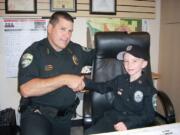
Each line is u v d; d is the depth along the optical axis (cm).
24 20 236
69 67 156
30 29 239
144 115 143
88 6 248
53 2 238
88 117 144
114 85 162
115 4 254
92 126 147
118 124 133
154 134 105
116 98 159
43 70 148
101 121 153
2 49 237
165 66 267
